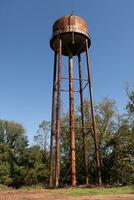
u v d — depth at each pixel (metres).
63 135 45.56
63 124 44.97
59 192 23.52
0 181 49.97
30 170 51.38
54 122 33.31
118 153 40.34
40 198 18.84
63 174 43.66
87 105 44.00
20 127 63.97
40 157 54.78
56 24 34.03
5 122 63.16
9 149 55.53
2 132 62.75
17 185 50.88
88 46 34.72
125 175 38.25
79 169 42.16
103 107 43.81
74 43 33.81
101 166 40.78
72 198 18.25
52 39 34.06
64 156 45.31
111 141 41.38
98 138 42.47
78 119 43.94
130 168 37.97
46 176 51.97
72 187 29.30
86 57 33.53
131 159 38.81
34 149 54.19
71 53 34.69
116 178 39.66
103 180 40.56
